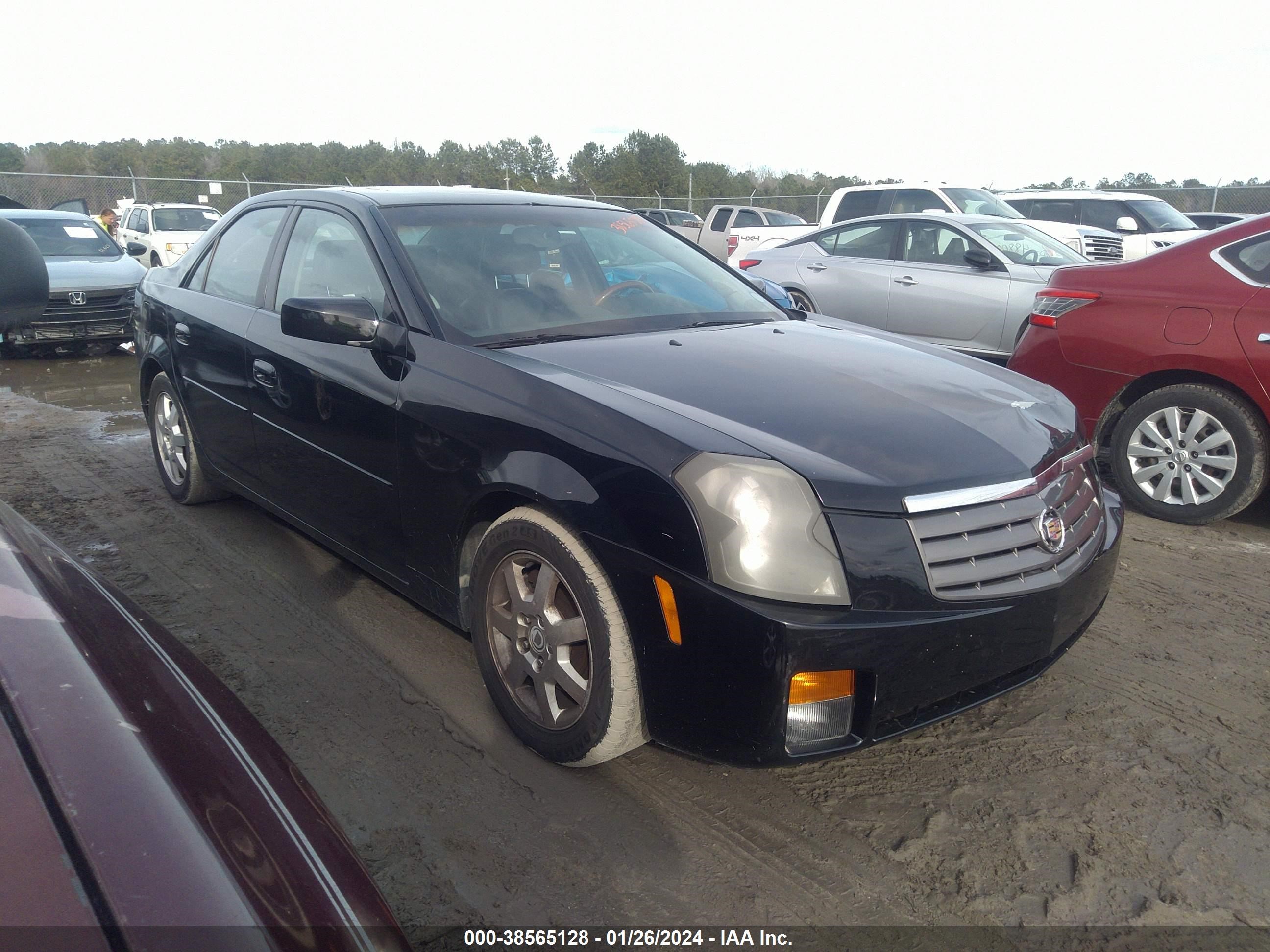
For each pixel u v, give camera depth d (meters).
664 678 2.24
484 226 3.48
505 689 2.68
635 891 2.15
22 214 10.66
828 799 2.51
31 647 1.21
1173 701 3.01
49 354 10.27
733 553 2.12
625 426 2.33
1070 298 4.93
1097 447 4.99
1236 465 4.41
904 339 3.59
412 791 2.49
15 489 5.00
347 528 3.29
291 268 3.68
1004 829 2.39
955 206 11.94
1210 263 4.51
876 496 2.19
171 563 3.98
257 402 3.68
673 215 27.06
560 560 2.40
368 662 3.18
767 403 2.51
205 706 1.38
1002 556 2.33
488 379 2.68
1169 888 2.18
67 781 1.00
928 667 2.19
